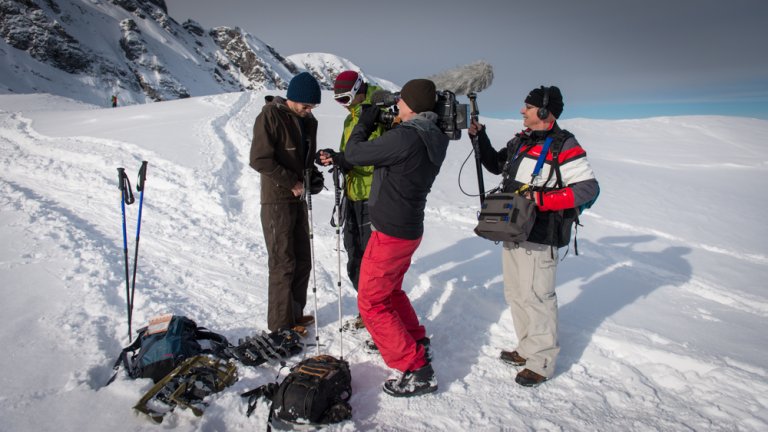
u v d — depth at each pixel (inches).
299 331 129.6
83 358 112.3
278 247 125.4
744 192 375.9
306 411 90.6
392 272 103.0
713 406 99.6
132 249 194.4
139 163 333.7
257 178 313.1
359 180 122.6
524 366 115.6
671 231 258.1
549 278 106.8
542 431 93.6
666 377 111.3
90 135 456.4
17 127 551.2
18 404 94.3
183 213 246.4
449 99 101.8
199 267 181.2
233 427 93.0
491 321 139.3
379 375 113.4
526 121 107.7
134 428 89.8
